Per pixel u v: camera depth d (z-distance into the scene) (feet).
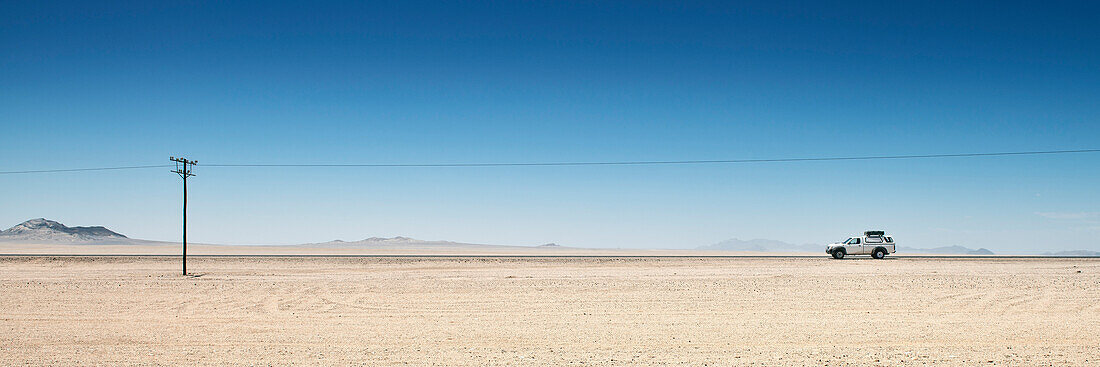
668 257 187.32
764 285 108.37
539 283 111.34
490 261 168.35
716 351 49.65
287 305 84.94
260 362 45.34
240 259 171.73
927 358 45.98
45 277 123.34
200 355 48.21
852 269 141.69
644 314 75.31
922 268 144.56
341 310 79.97
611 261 168.45
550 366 43.80
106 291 99.76
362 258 176.14
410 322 68.95
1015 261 172.04
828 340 55.36
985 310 78.38
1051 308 80.28
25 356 47.78
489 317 72.95
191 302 87.71
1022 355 46.93
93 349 51.06
